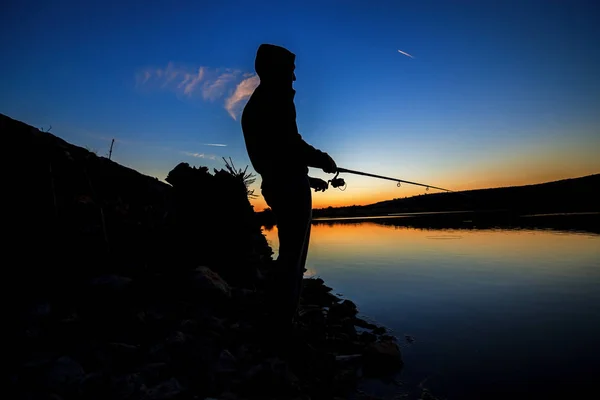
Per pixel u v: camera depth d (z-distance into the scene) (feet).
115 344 6.77
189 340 7.48
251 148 8.16
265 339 7.99
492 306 12.56
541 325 10.52
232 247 13.71
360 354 8.53
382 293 14.90
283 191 7.96
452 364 8.09
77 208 10.46
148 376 6.06
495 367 7.89
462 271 19.13
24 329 6.79
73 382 5.51
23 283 8.24
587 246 27.07
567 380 7.20
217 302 10.18
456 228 50.85
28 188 9.26
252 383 6.32
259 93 8.12
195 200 13.84
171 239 13.16
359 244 34.76
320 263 23.68
